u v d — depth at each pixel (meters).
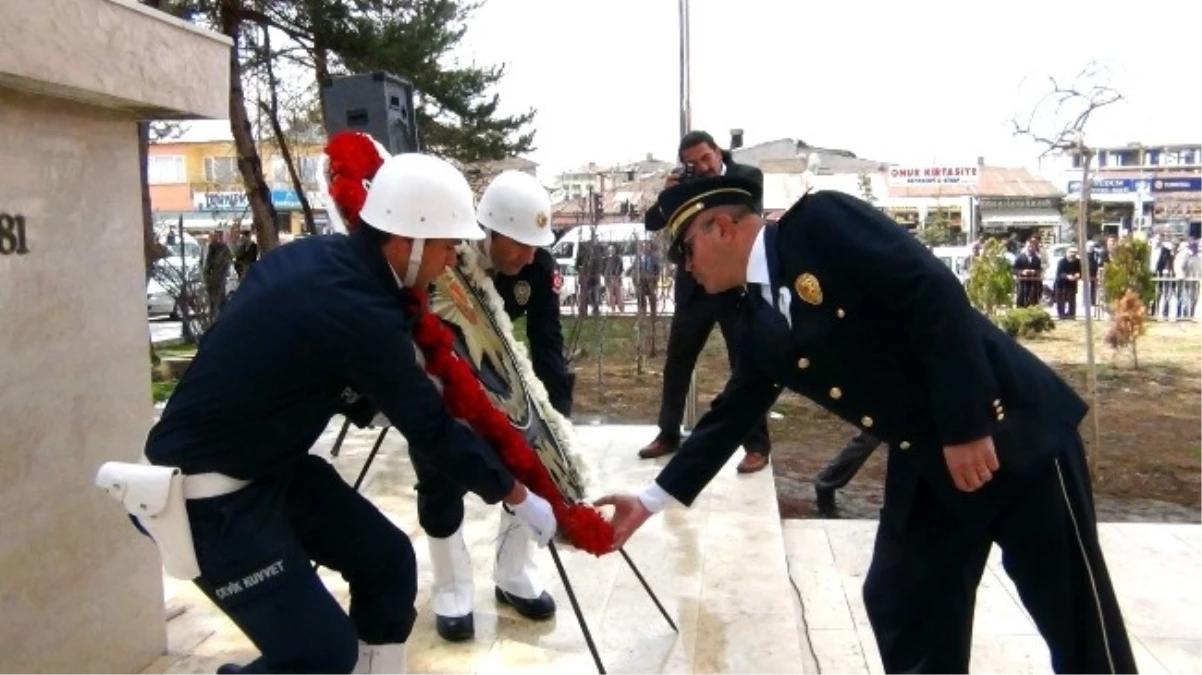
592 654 2.97
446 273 2.93
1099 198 40.78
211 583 2.21
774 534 4.51
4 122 2.48
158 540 2.18
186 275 14.78
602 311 14.37
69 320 2.72
